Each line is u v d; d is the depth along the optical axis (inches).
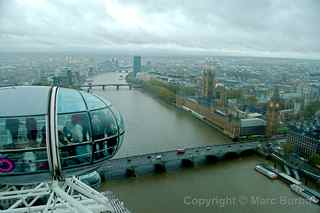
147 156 4581.7
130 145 5482.3
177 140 5905.5
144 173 4222.4
